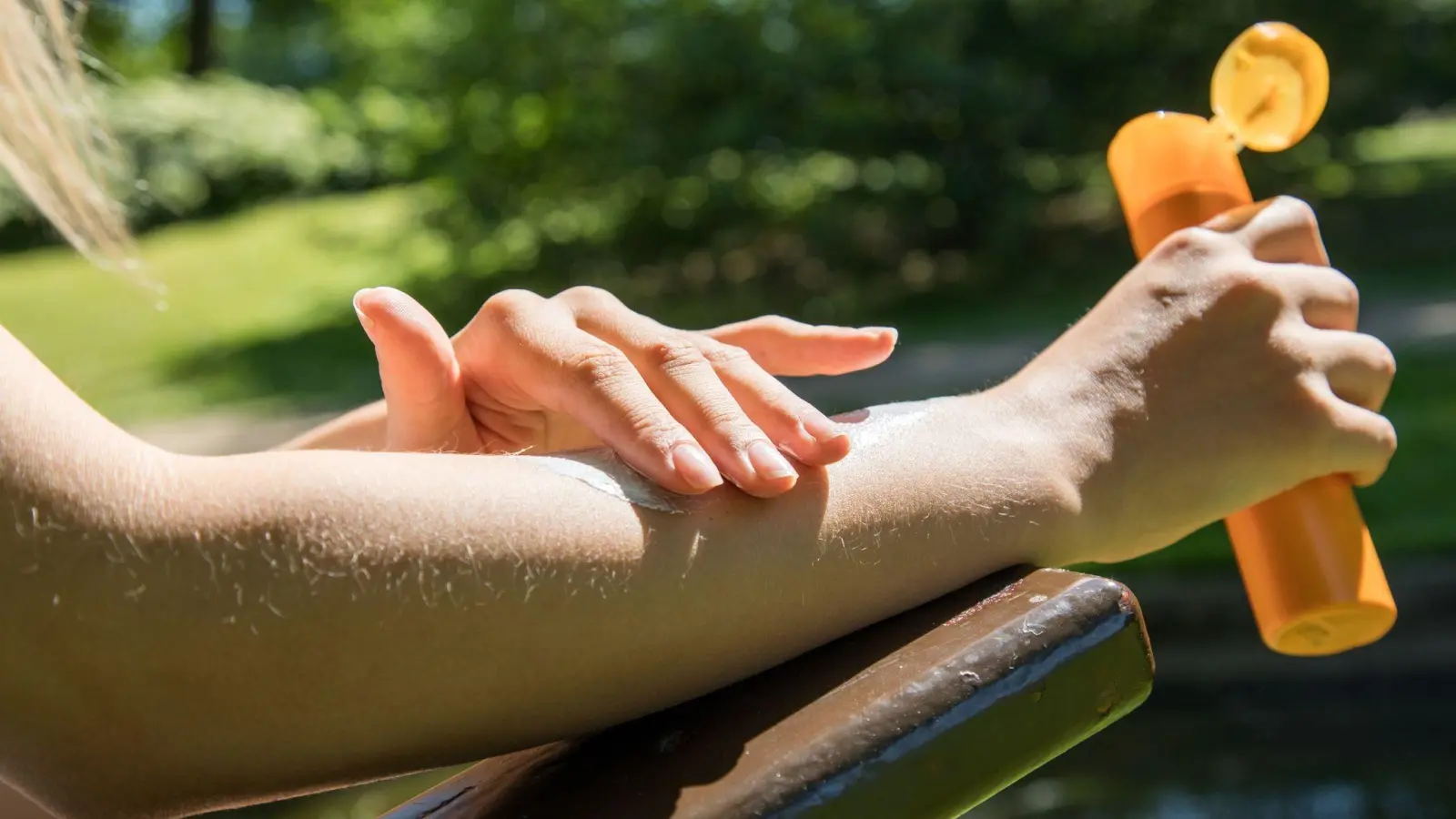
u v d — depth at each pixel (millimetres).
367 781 591
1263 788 3896
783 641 656
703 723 614
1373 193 11438
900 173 10383
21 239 15023
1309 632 818
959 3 10297
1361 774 3938
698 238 10734
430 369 881
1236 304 827
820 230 10305
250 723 545
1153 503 795
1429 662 4398
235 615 535
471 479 604
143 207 16031
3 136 917
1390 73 11281
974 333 8648
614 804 562
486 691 582
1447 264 8992
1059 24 10219
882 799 564
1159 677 4512
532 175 10766
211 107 17484
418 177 11133
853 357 928
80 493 524
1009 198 10320
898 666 612
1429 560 4578
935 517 711
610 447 690
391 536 564
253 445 7547
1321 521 807
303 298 11945
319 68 22578
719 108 10305
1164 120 942
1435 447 5504
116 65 20734
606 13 10406
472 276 11141
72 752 536
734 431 687
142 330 11148
